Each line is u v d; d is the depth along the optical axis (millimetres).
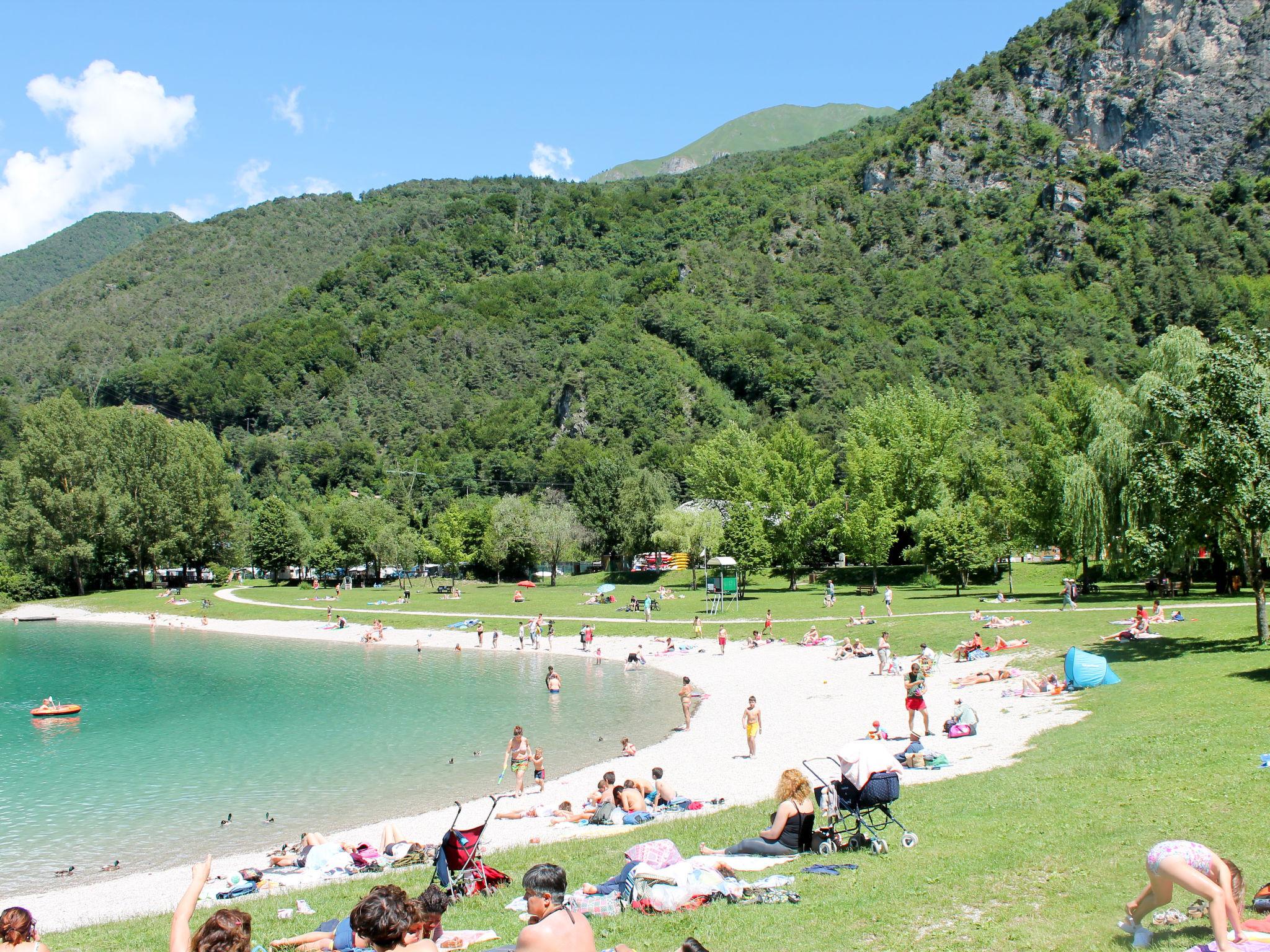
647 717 36250
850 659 45094
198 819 24359
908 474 84000
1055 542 57781
